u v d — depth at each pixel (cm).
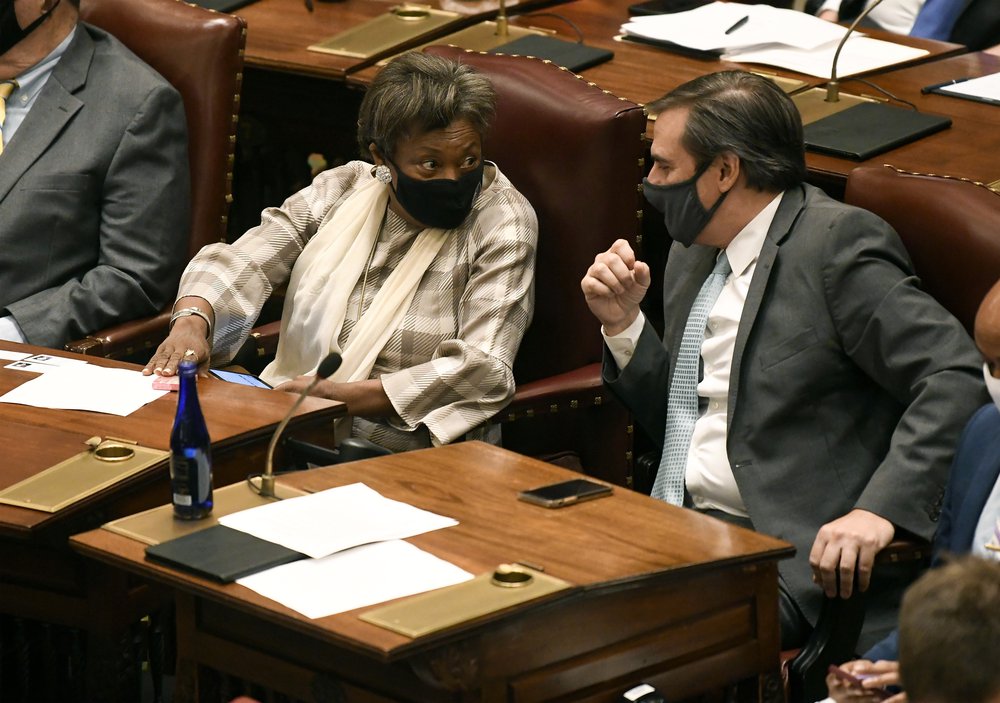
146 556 811
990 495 877
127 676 1005
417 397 1191
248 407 1083
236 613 824
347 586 768
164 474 987
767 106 1076
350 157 1689
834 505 1048
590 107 1247
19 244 1401
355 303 1274
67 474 962
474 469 940
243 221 1908
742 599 852
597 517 864
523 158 1280
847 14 1917
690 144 1084
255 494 896
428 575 778
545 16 1730
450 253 1255
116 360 1270
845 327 1041
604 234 1247
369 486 909
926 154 1299
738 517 1086
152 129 1412
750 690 870
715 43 1568
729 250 1107
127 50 1455
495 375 1190
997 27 1777
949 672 558
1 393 1112
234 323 1282
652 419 1168
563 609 768
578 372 1246
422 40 1627
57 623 1001
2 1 1414
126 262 1392
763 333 1073
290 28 1672
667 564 796
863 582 966
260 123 1834
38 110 1424
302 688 806
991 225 1042
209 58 1444
